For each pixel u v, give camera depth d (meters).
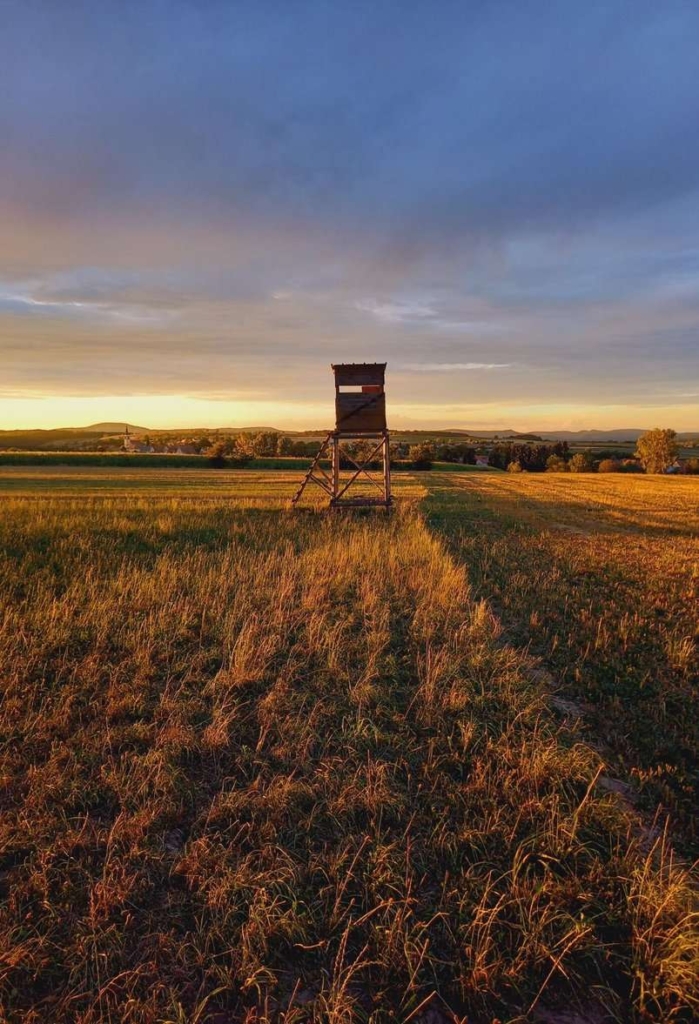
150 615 8.84
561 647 8.38
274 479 48.72
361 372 25.34
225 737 5.32
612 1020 2.97
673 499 35.94
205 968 3.16
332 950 3.28
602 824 4.32
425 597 10.18
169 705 6.01
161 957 3.20
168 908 3.52
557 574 13.20
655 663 7.79
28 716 5.72
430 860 3.94
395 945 3.20
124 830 4.06
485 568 13.76
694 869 3.91
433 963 3.16
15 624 8.14
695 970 3.03
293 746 5.31
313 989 3.09
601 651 8.22
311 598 9.80
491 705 6.27
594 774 4.91
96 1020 2.86
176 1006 2.86
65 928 3.37
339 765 5.01
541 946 3.19
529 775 4.80
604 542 18.62
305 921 3.39
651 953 3.21
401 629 8.88
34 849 3.97
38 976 3.08
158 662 7.38
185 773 4.93
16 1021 2.88
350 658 7.58
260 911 3.37
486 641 8.16
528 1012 2.95
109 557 13.20
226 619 8.69
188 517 20.31
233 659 7.26
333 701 6.35
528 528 22.06
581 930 3.31
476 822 4.28
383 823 4.35
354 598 10.56
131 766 4.93
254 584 10.84
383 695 6.39
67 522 16.92
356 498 26.72
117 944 3.23
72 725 5.73
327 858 3.87
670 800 4.69
